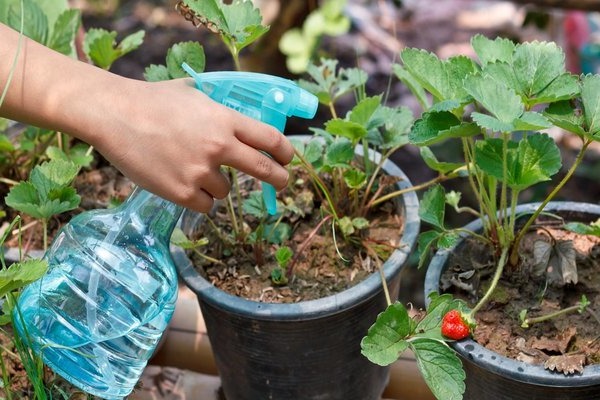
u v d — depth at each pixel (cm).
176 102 79
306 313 94
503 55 93
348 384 106
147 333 91
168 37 265
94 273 87
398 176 110
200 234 110
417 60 90
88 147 123
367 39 262
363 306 99
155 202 89
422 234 98
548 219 104
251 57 210
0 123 126
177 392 120
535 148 91
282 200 112
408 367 117
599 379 81
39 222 117
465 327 86
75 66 82
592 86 86
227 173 115
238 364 105
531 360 86
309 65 114
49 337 88
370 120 105
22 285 79
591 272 98
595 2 170
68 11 115
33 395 97
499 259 98
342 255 105
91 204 121
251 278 104
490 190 98
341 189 110
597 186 218
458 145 215
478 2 283
